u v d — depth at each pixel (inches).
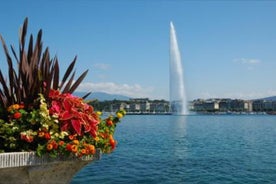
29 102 203.3
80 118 198.8
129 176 665.0
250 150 1202.0
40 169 188.9
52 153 186.1
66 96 206.1
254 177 689.0
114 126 220.1
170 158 957.8
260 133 2169.0
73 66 217.9
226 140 1626.5
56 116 195.2
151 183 611.5
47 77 206.7
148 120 4766.2
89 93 223.5
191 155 1036.5
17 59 205.6
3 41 203.2
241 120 4972.9
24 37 206.8
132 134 2009.1
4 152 188.1
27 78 203.5
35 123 192.4
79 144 195.5
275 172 747.4
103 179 626.5
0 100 201.6
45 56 208.5
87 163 204.2
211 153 1100.5
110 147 212.1
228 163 876.6
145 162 859.4
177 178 664.4
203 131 2340.1
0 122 193.0
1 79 202.7
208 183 626.2
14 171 183.2
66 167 198.1
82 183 589.3
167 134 2022.6
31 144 191.5
